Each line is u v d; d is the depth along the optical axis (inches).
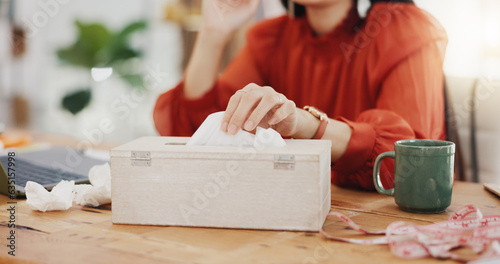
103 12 135.3
